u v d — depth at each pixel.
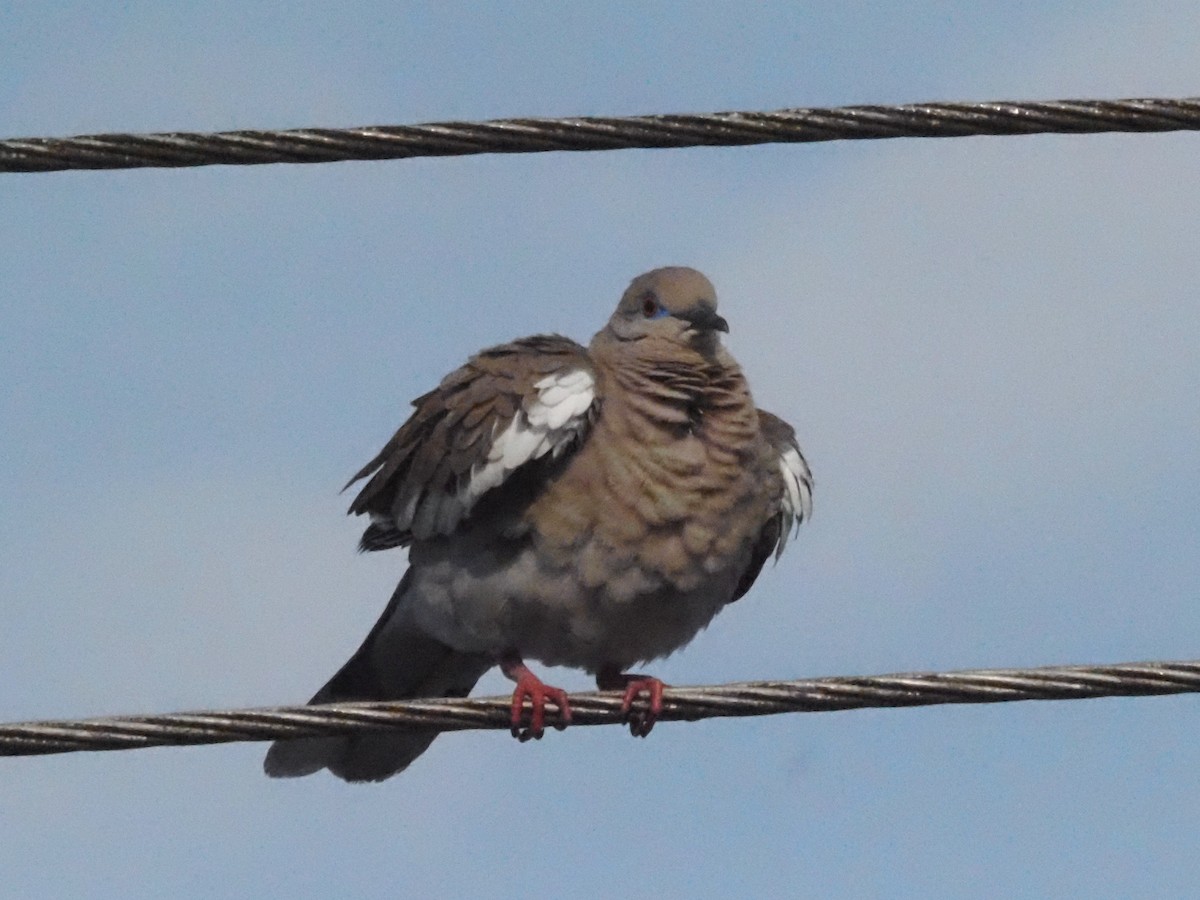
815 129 10.89
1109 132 11.02
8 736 9.76
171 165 10.69
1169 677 10.16
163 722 9.93
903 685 10.32
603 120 10.83
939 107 10.89
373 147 10.74
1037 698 10.21
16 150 10.58
